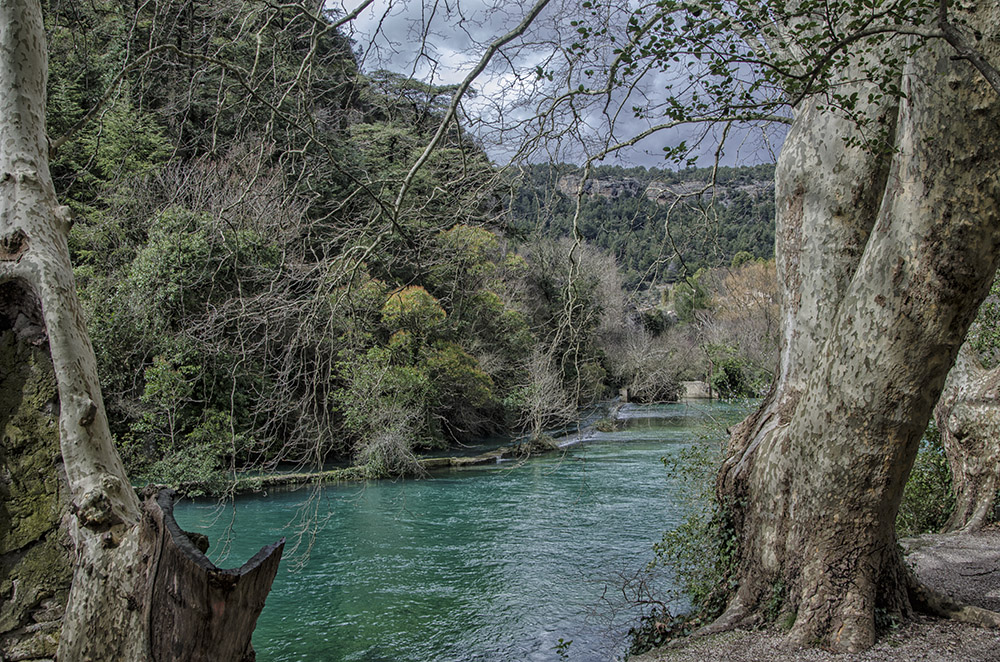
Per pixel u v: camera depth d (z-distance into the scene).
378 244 5.44
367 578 9.42
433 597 8.70
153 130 13.01
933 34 2.87
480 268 15.47
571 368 17.48
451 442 23.17
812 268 5.33
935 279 4.02
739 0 3.77
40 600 2.71
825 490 4.75
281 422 6.71
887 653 4.58
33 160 3.14
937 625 4.98
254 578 2.27
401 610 8.23
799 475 4.96
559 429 26.72
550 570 9.70
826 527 4.82
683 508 10.34
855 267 5.16
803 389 5.44
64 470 2.83
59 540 2.76
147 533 2.43
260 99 4.81
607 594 8.56
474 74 4.09
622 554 10.39
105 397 11.93
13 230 2.96
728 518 5.86
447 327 20.00
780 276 5.68
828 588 4.82
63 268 3.01
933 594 5.20
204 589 2.18
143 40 6.55
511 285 21.70
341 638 7.42
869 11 4.43
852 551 4.79
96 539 2.54
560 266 17.20
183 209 10.53
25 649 2.63
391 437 16.61
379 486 16.08
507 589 8.93
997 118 3.55
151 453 12.60
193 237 9.34
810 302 5.36
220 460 12.94
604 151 5.46
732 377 11.02
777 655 4.71
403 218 5.55
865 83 4.76
